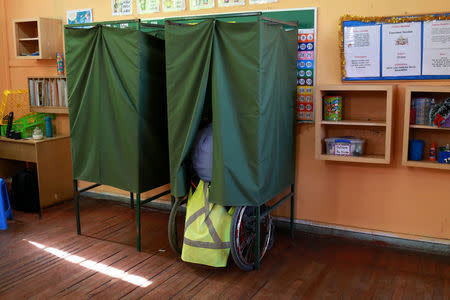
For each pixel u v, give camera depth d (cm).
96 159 348
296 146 371
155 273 307
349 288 282
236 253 292
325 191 367
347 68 338
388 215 348
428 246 336
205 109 331
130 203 463
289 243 356
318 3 343
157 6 413
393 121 329
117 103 326
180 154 304
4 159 502
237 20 373
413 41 314
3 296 276
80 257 334
